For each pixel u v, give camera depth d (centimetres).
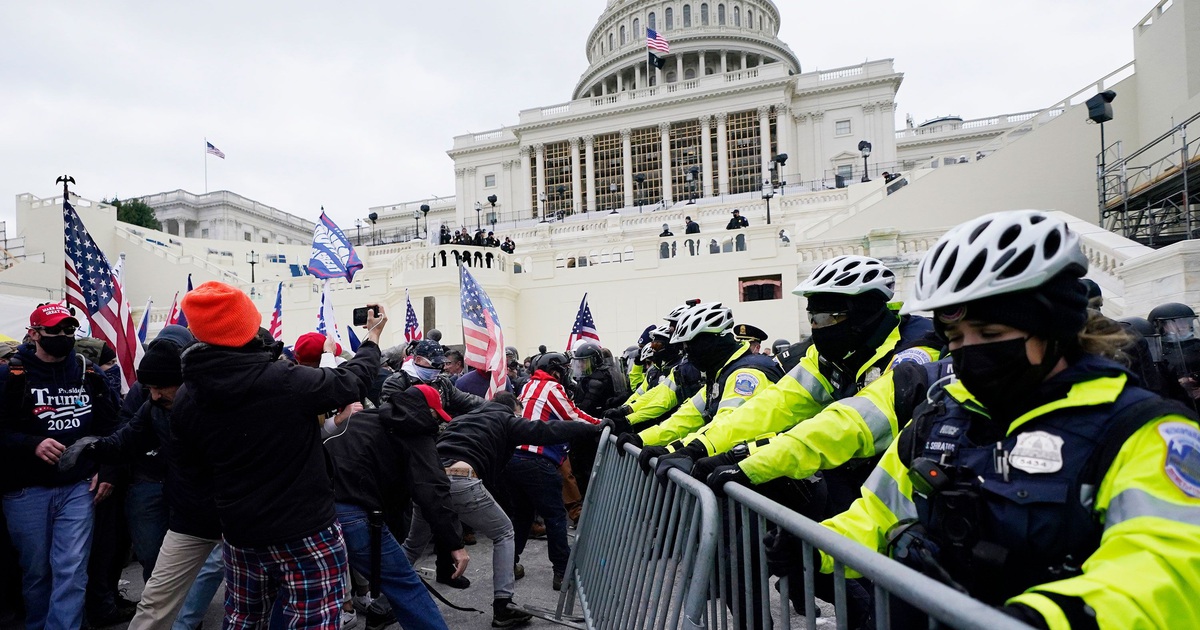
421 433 349
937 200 2003
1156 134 1738
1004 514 126
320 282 2083
